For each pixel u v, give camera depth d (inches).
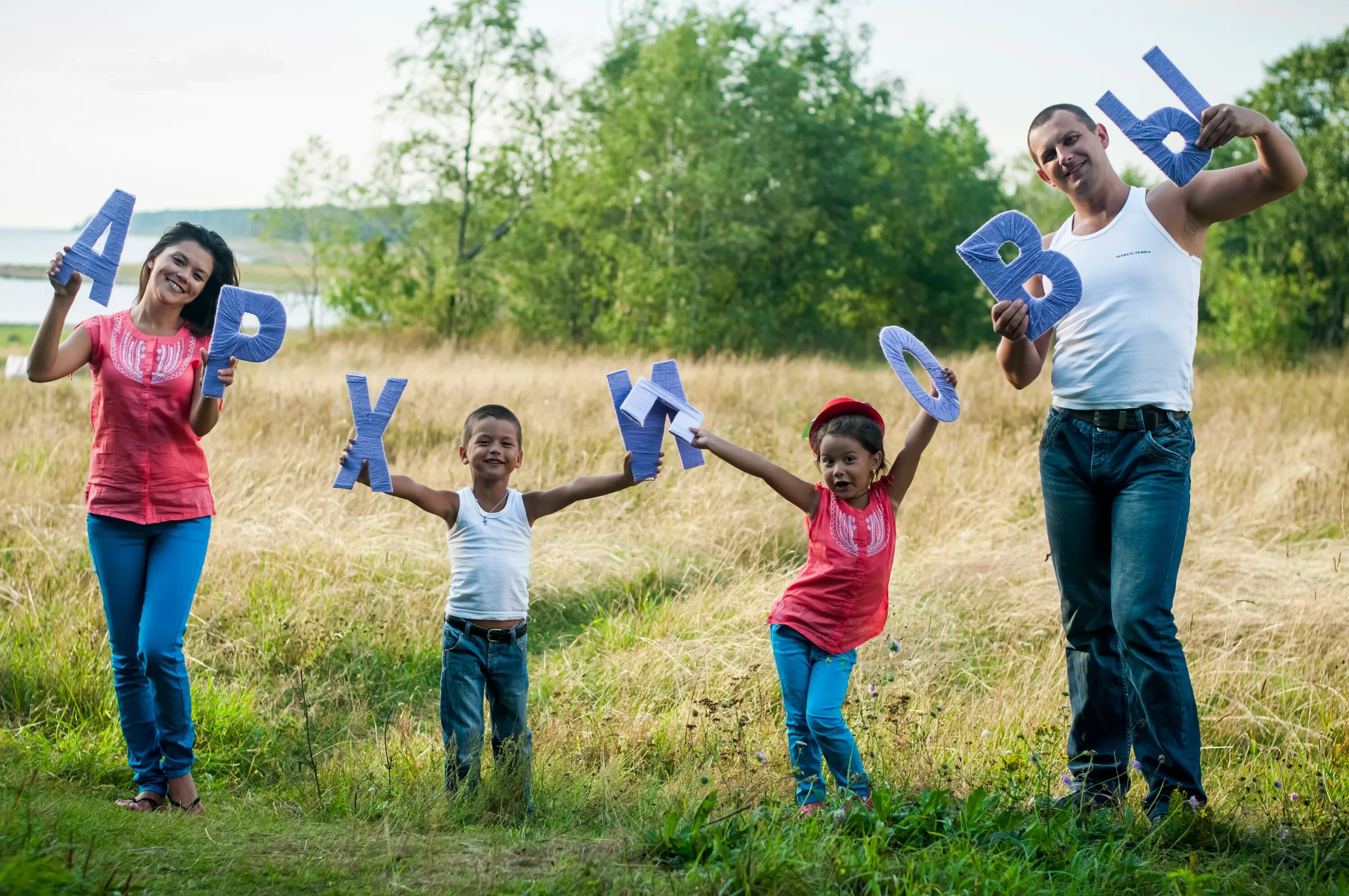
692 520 290.7
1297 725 182.1
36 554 241.9
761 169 1083.9
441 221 1040.2
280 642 214.8
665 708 191.3
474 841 121.6
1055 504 141.6
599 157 1019.3
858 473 142.3
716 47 1045.2
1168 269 134.6
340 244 1034.1
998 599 239.3
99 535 145.6
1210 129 130.0
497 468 150.3
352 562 248.1
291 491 291.7
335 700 199.5
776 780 148.7
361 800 148.3
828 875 104.8
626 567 263.7
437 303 1027.9
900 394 541.3
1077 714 144.2
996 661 214.1
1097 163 138.3
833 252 1355.8
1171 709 129.4
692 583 258.2
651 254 1038.4
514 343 999.0
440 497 149.6
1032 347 146.3
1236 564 260.5
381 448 144.9
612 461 345.1
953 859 109.7
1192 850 121.6
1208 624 222.2
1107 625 141.9
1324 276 1091.3
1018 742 166.7
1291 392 573.6
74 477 307.0
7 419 386.3
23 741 165.9
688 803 138.3
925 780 144.4
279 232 1026.7
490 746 155.4
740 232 1050.1
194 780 164.4
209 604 225.8
